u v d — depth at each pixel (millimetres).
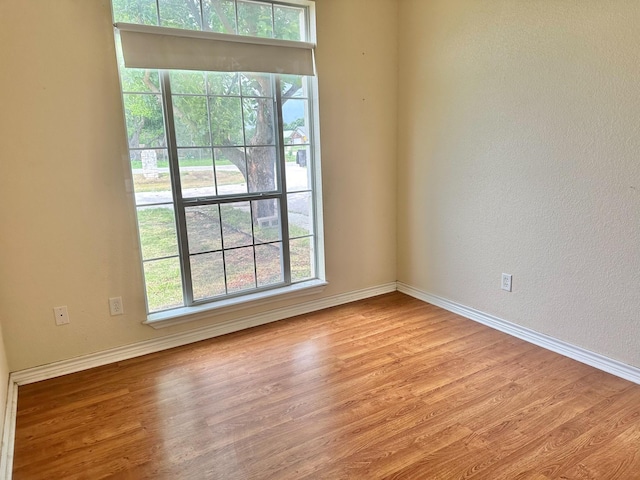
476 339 2795
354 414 2047
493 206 2838
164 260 2811
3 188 2256
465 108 2918
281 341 2865
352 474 1670
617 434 1845
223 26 2758
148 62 2469
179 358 2674
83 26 2322
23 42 2199
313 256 3422
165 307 2861
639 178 2086
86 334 2576
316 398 2191
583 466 1672
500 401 2107
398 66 3410
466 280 3131
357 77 3252
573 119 2312
